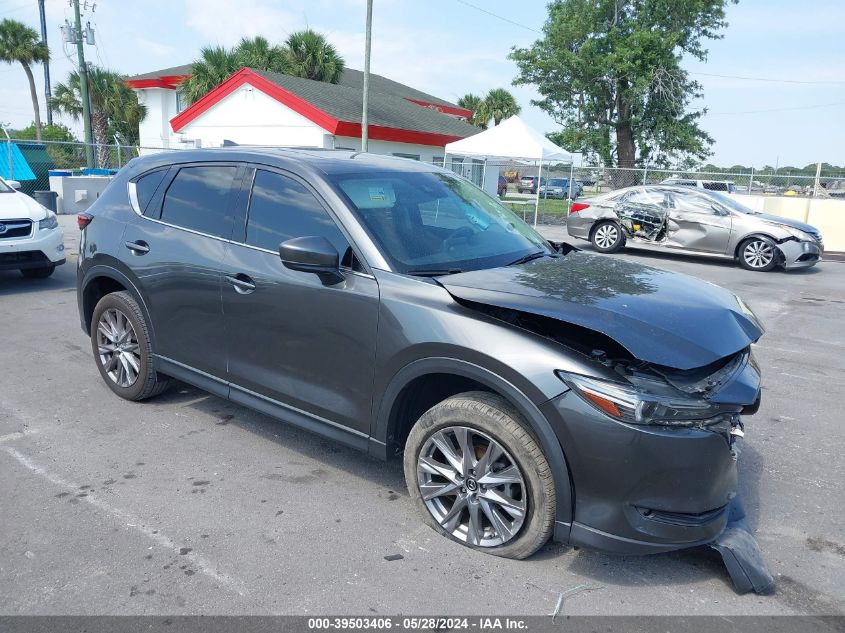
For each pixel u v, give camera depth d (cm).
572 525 272
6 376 520
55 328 663
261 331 363
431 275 323
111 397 480
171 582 276
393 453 328
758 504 359
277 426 438
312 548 302
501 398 289
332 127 1909
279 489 355
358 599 268
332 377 336
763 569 283
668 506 262
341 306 325
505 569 290
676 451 256
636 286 320
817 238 1224
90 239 466
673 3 3139
